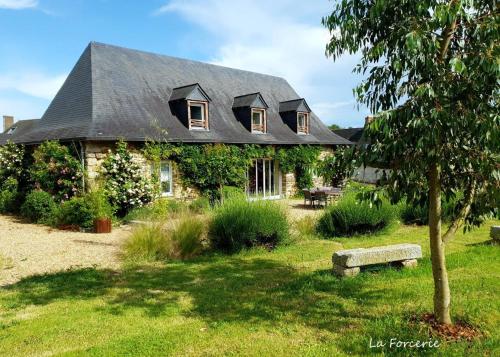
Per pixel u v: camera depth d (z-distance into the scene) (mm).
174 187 15219
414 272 6121
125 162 13422
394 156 3430
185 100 16359
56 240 10016
